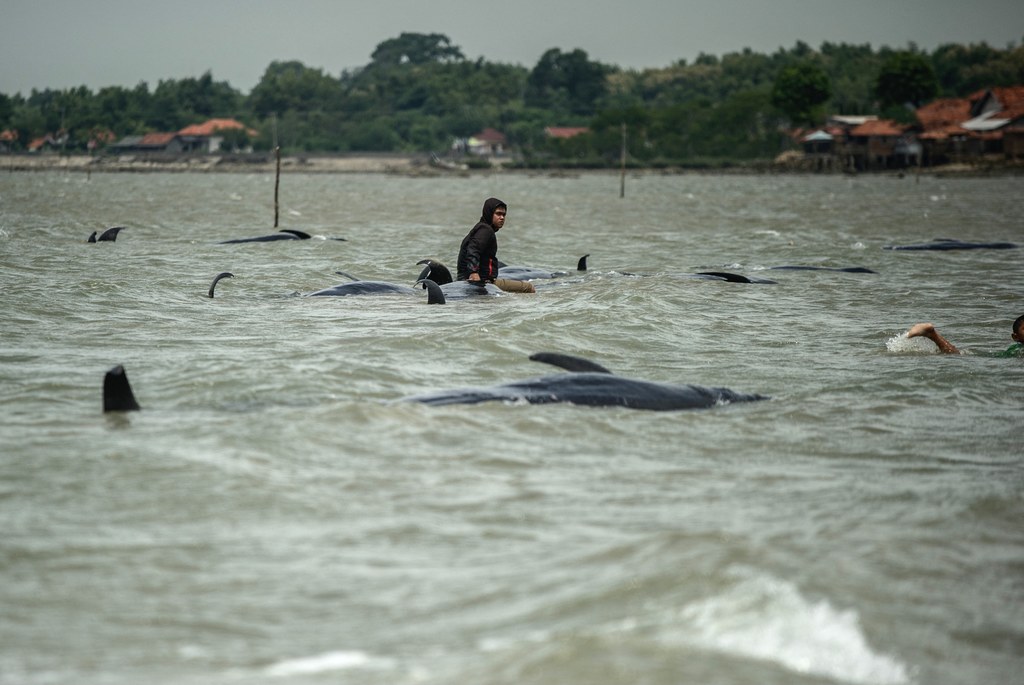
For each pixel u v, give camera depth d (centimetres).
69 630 2314
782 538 2769
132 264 9475
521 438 3853
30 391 4484
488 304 7219
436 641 2216
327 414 3966
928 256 11212
